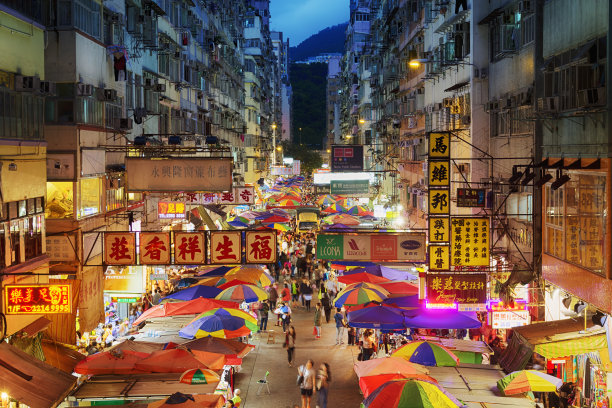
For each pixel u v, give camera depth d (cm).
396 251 1969
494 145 2595
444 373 1576
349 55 10106
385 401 1268
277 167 10031
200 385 1472
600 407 1549
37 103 1892
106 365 1566
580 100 1565
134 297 2419
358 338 2536
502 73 2509
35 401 1366
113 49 2603
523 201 2214
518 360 1600
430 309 2050
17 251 1750
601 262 1540
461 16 2947
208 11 5250
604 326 1562
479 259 1856
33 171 1862
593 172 1591
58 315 1998
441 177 1866
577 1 1706
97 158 2394
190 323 1997
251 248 1934
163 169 2141
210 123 5000
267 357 2383
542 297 2056
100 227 2422
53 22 2206
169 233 1912
